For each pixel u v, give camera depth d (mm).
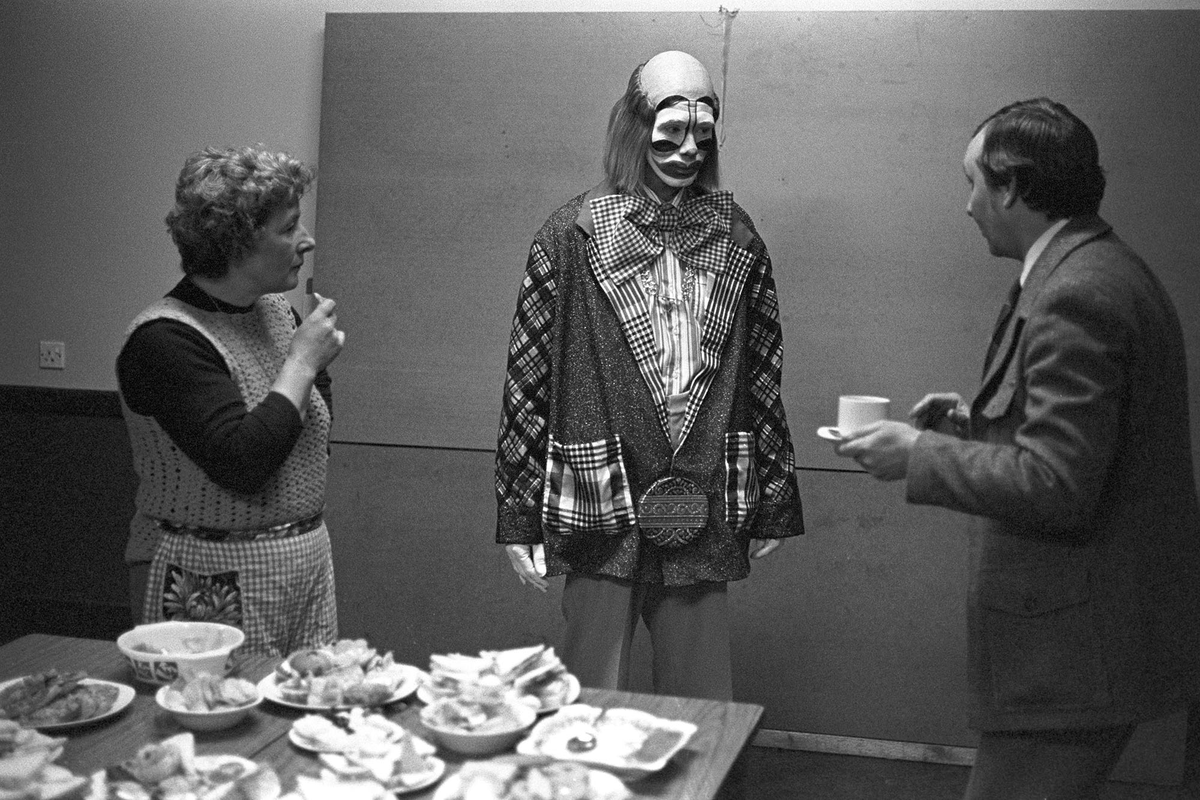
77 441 4371
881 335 3697
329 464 4012
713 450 2791
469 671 1957
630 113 2822
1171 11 3512
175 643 2068
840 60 3654
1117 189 3566
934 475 2016
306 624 2398
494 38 3820
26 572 4438
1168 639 1993
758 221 3727
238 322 2355
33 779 1545
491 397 3910
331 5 4000
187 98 4145
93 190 4262
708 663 2863
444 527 3973
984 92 3607
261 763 1720
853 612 3773
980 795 2094
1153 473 1991
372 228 3930
